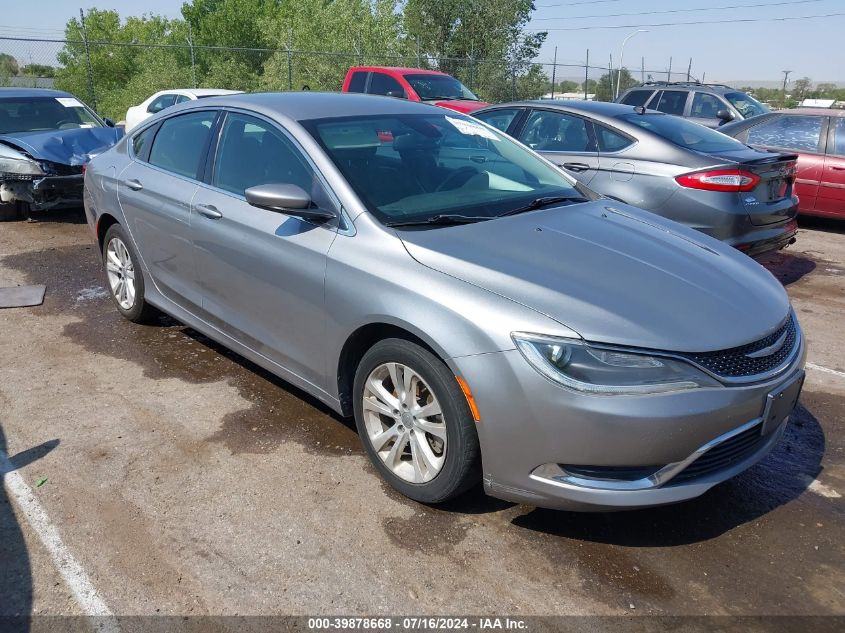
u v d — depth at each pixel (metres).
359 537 2.90
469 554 2.81
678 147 5.93
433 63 24.70
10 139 8.30
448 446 2.86
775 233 6.00
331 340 3.29
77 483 3.25
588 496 2.61
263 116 3.87
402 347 2.95
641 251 3.22
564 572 2.72
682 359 2.58
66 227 8.45
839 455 3.64
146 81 25.34
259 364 3.90
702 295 2.89
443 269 2.91
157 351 4.75
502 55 29.20
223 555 2.79
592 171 6.20
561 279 2.85
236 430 3.73
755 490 3.30
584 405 2.52
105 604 2.54
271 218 3.59
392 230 3.14
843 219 8.95
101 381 4.29
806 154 8.81
